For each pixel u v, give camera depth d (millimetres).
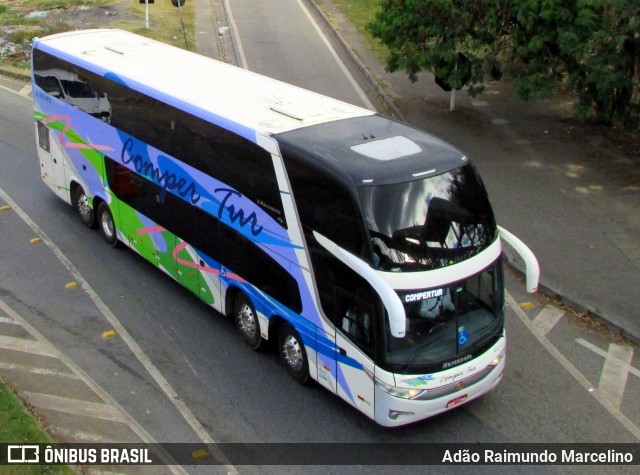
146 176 12953
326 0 36375
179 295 13289
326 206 9398
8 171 18266
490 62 18812
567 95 23562
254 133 10438
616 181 17703
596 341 12141
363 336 9211
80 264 14227
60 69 14977
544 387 10945
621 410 10484
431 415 9469
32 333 11977
